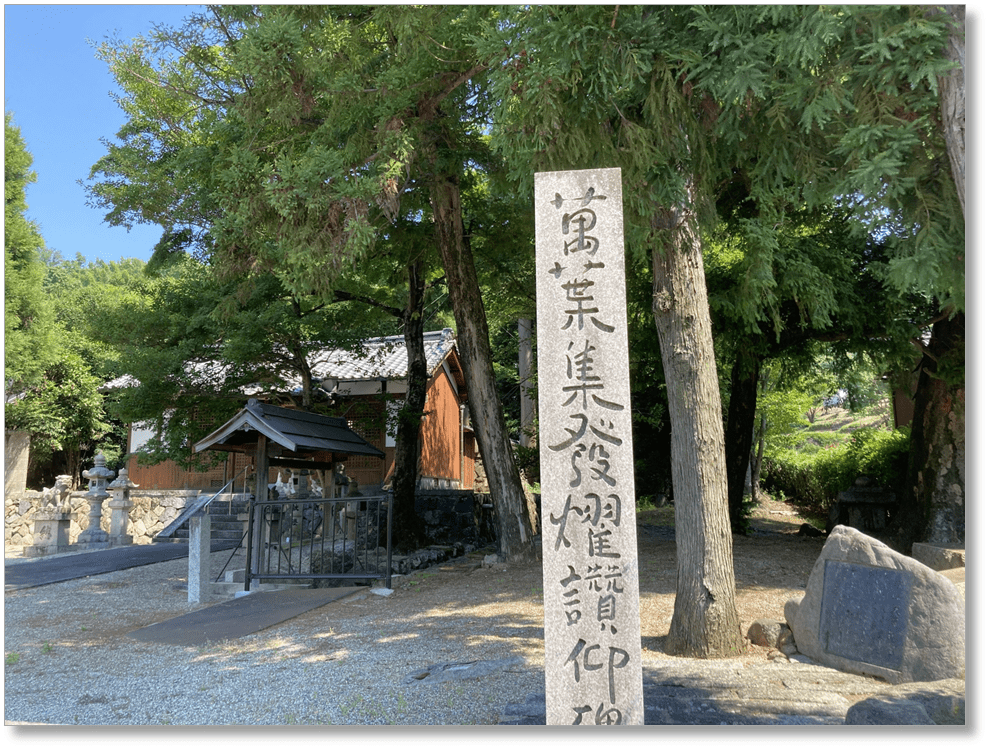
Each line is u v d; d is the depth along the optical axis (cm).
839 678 478
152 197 1094
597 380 371
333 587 918
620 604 351
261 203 731
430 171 941
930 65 377
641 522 1428
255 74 662
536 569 973
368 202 698
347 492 1294
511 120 521
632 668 346
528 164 531
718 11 455
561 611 356
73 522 1605
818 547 1023
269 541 962
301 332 1206
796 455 2058
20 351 1736
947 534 958
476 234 1216
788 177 570
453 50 718
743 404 1265
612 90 478
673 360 576
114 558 1244
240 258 810
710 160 566
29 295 1736
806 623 540
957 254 462
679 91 512
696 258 584
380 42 810
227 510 1577
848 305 905
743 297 607
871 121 447
